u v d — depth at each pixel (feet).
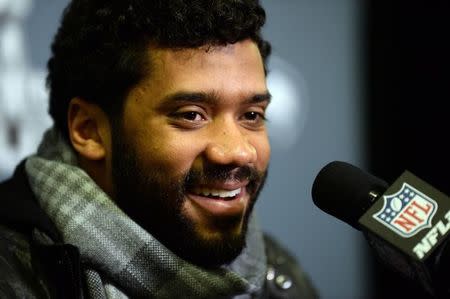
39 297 12.51
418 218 9.39
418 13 26.30
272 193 24.49
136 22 12.93
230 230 12.98
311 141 24.88
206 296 13.26
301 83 24.80
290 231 24.63
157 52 12.76
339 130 25.25
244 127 13.11
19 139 21.25
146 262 12.97
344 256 25.27
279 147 24.44
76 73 13.79
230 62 12.75
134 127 13.04
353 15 25.53
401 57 26.25
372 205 9.71
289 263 18.03
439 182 26.99
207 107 12.71
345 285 25.30
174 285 13.08
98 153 13.75
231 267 14.85
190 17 12.60
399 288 25.53
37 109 21.42
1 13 21.30
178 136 12.68
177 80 12.61
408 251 9.15
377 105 25.98
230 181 12.72
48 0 21.75
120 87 13.15
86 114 13.80
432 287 9.23
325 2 25.18
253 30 13.14
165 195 12.83
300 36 24.80
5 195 13.78
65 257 12.37
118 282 12.99
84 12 13.93
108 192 13.85
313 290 17.94
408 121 26.40
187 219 12.83
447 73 26.45
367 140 25.80
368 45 25.80
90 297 12.73
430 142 26.63
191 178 12.73
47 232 13.00
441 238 9.09
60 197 13.43
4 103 21.22
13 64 21.35
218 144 12.58
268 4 24.52
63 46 14.16
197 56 12.64
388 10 25.96
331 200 10.98
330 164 11.38
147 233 13.00
